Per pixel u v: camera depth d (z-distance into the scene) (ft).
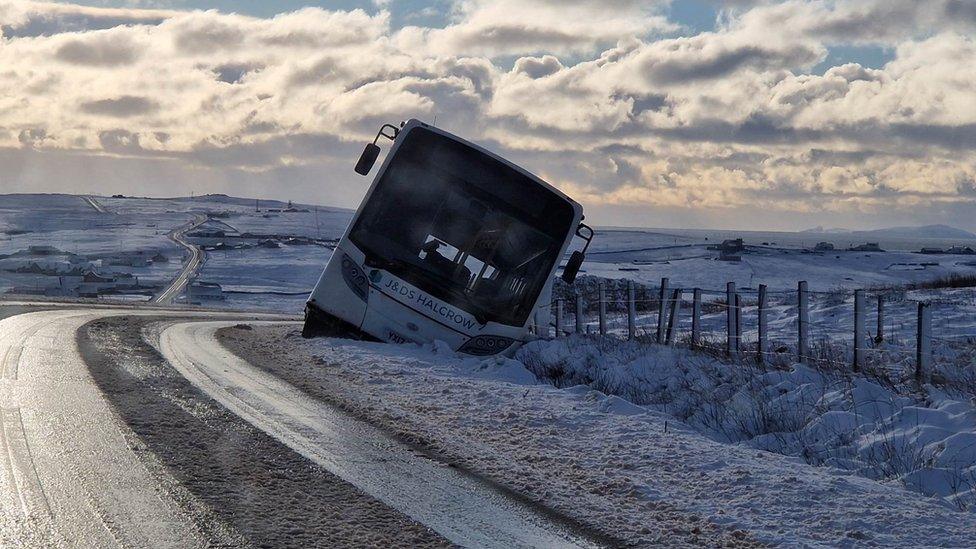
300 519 19.98
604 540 19.90
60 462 24.17
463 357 55.98
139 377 40.40
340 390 40.32
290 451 26.91
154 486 22.13
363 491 22.86
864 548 19.83
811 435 33.96
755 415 37.37
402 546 18.51
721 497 24.08
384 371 47.70
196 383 39.58
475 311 57.77
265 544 18.01
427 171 57.41
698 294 62.75
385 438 29.96
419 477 24.75
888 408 36.63
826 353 53.26
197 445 27.04
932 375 43.98
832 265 525.75
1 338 53.78
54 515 19.52
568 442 30.91
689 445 30.73
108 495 21.21
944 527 21.48
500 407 37.55
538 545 19.22
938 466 28.35
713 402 41.39
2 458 24.38
